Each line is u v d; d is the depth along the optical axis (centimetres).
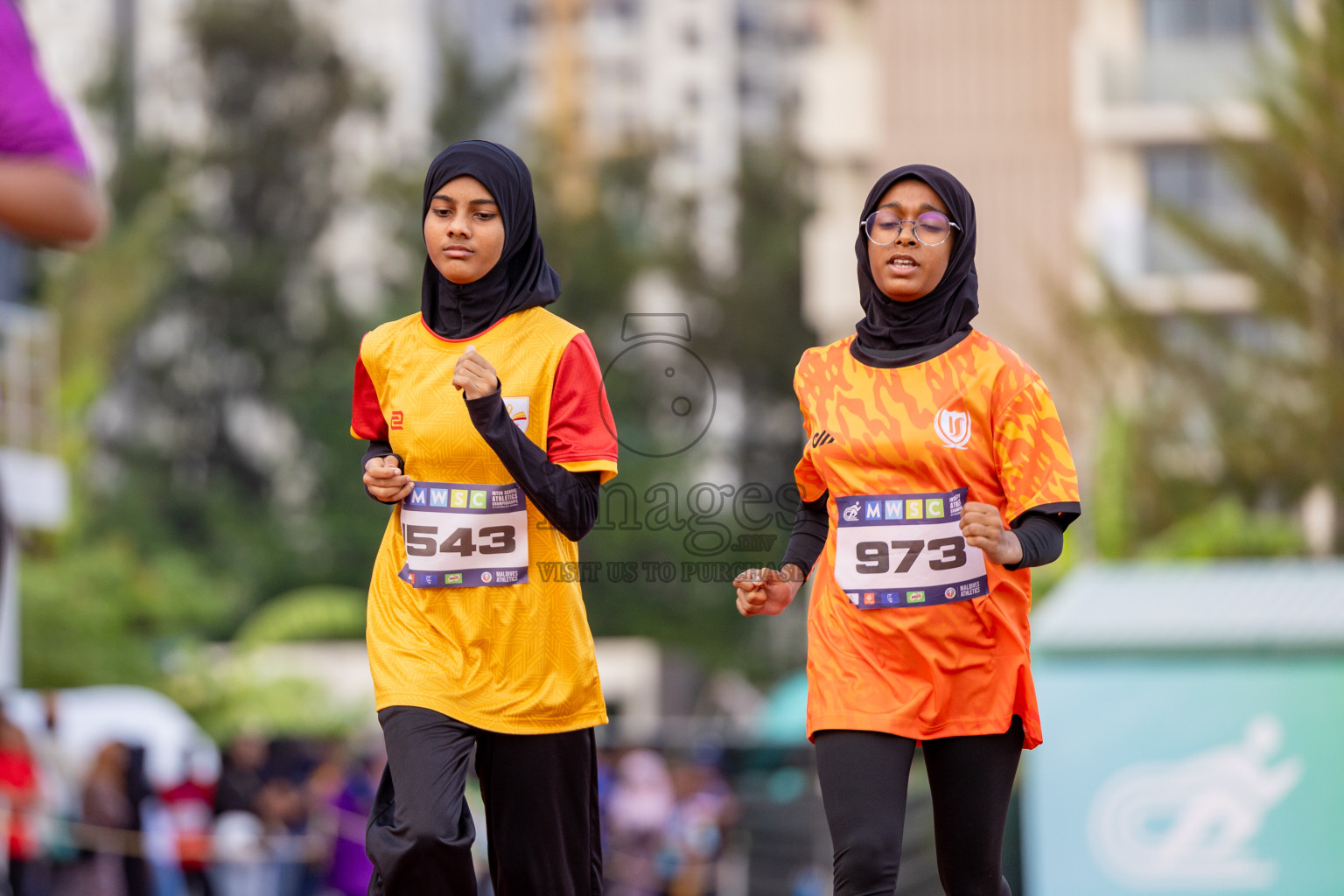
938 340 1272
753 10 19575
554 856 1305
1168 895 2858
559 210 11375
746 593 1320
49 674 6550
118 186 11100
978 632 1252
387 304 11244
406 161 11675
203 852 3697
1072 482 1236
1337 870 2808
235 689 7431
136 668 6862
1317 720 2858
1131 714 2931
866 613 1253
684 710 10550
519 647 1276
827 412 1282
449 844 1206
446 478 1277
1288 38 5856
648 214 11700
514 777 1291
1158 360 6094
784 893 3978
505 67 12375
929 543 1246
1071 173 8756
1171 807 2880
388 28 15150
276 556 10306
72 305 8062
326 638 9575
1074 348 6325
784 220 11844
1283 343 6012
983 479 1255
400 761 1238
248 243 11319
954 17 8900
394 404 1295
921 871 2581
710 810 4559
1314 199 5862
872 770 1234
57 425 6488
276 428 11412
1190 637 2950
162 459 10906
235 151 11288
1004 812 1282
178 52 11688
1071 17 8844
